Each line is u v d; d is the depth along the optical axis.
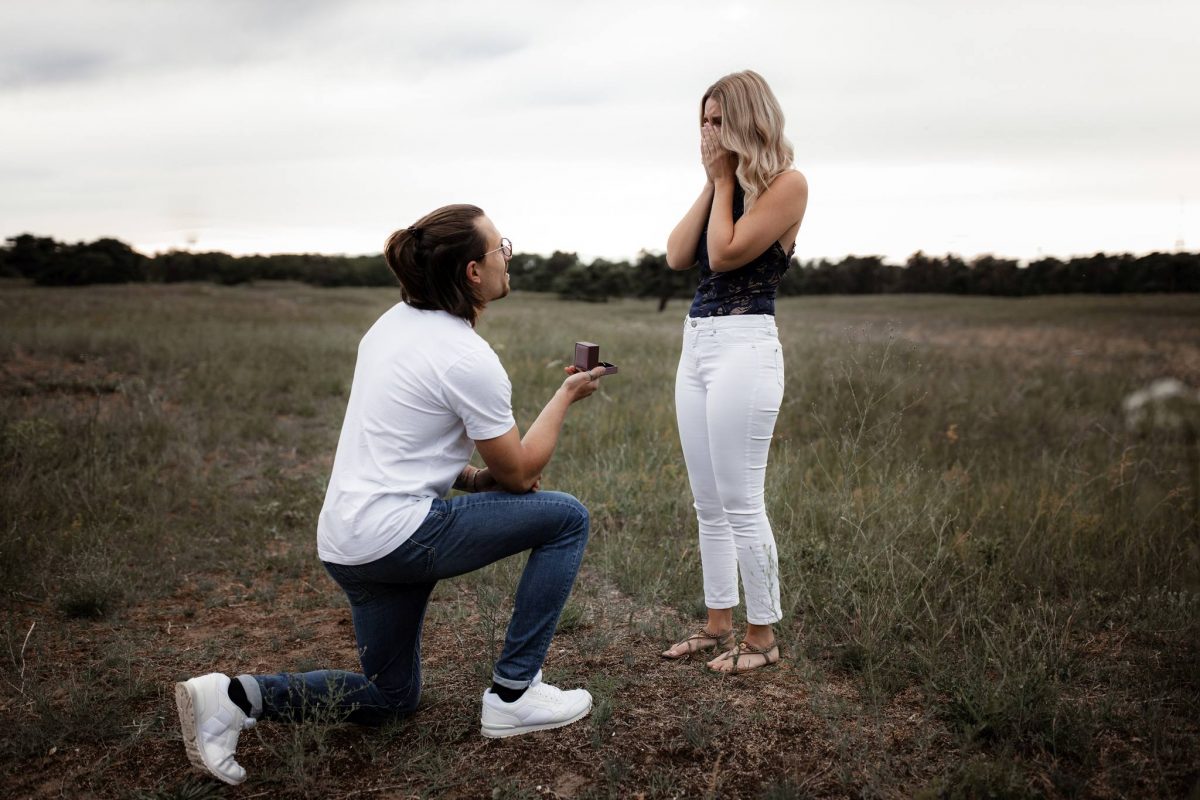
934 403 8.02
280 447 6.32
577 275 60.56
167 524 4.21
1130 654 2.73
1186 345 16.77
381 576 2.00
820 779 2.05
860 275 79.00
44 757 2.17
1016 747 2.18
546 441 2.13
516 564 3.56
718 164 2.41
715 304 2.53
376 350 2.04
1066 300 51.12
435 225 2.00
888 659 2.64
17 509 4.04
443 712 2.42
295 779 2.04
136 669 2.72
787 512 4.01
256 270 72.62
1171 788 1.97
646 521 4.24
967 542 3.58
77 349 10.61
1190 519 3.92
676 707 2.44
